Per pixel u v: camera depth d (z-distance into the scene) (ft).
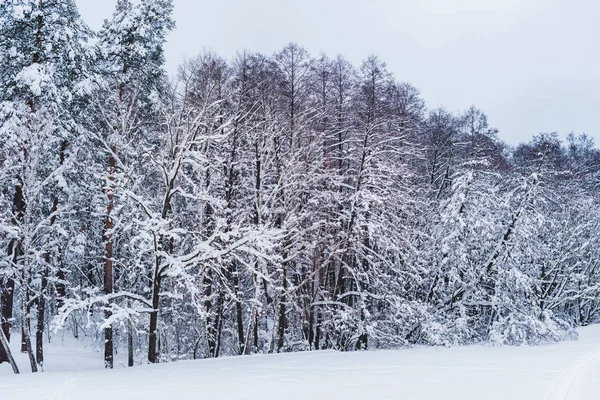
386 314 73.10
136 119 72.33
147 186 75.92
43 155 63.00
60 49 65.21
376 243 73.77
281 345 76.28
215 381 34.76
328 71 91.76
